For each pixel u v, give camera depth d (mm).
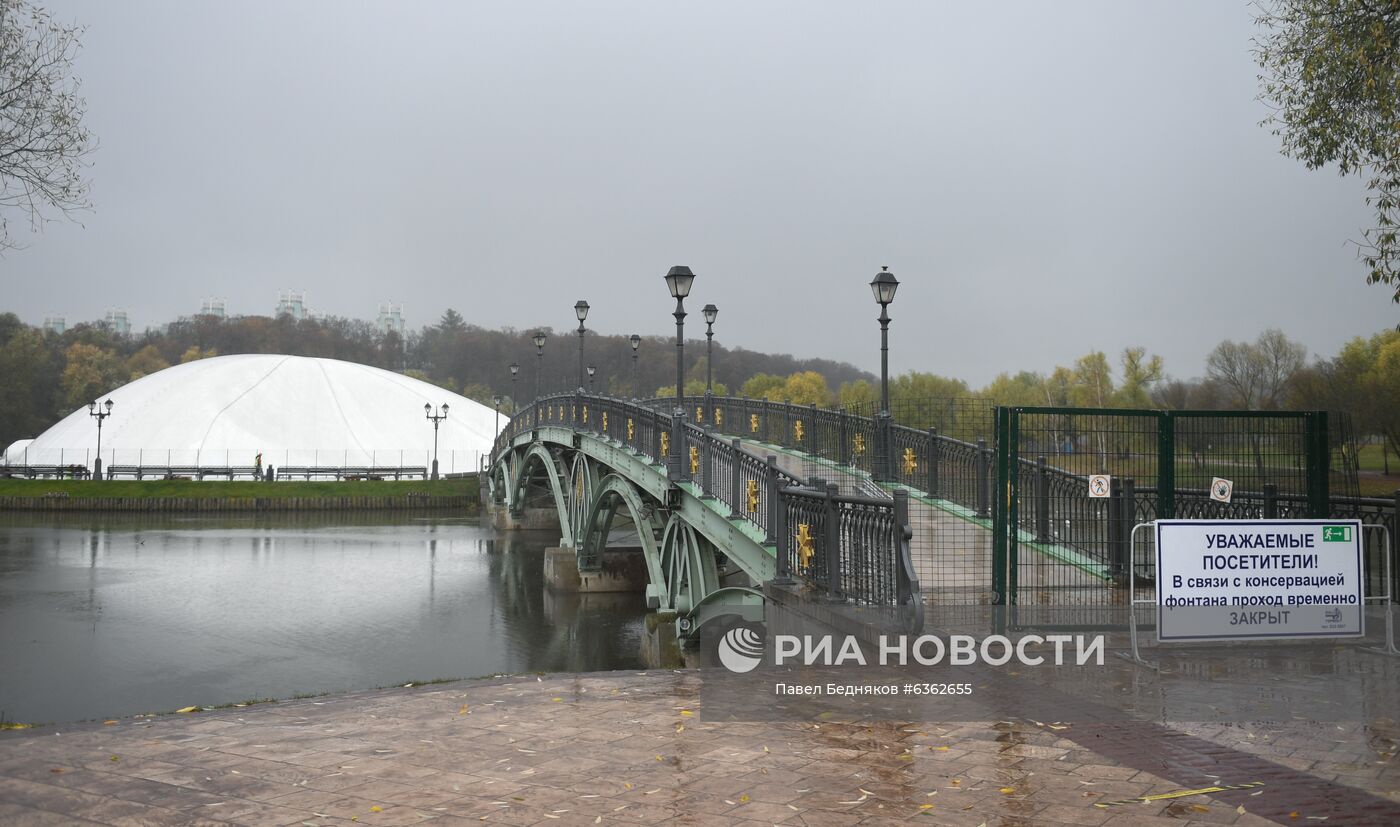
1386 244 13297
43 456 90438
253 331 181375
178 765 6414
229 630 31328
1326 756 6383
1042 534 13977
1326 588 9422
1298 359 45219
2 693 23172
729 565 25641
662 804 5555
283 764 6418
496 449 67875
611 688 8633
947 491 18609
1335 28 14062
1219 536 9297
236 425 97562
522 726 7324
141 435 93812
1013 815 5324
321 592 38750
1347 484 11523
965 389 64312
